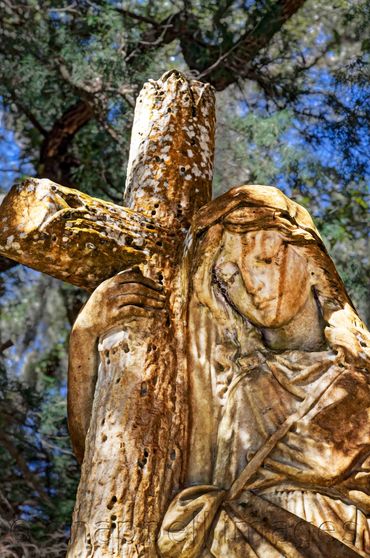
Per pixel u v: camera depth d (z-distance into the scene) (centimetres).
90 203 456
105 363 436
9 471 926
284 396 435
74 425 441
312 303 450
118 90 931
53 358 1098
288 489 421
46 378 1074
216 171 951
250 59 978
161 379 434
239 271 447
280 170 945
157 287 449
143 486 414
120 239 454
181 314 450
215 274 450
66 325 1104
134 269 448
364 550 408
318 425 426
